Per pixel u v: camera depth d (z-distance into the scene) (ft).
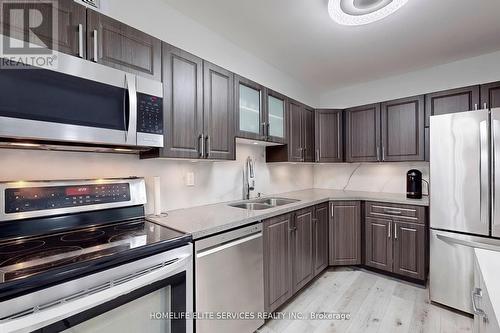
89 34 3.77
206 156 5.55
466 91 7.59
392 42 7.43
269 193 9.55
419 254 7.69
